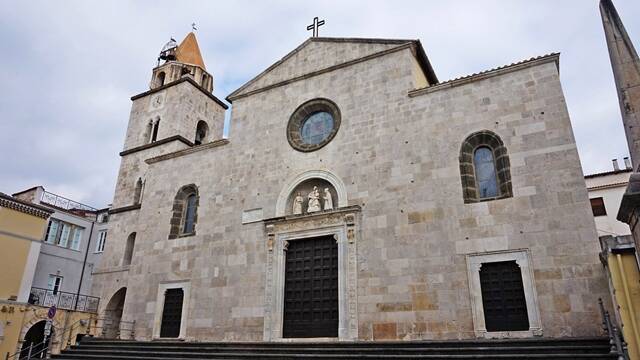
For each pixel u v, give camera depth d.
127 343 22.52
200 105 37.94
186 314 23.70
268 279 21.98
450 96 20.64
